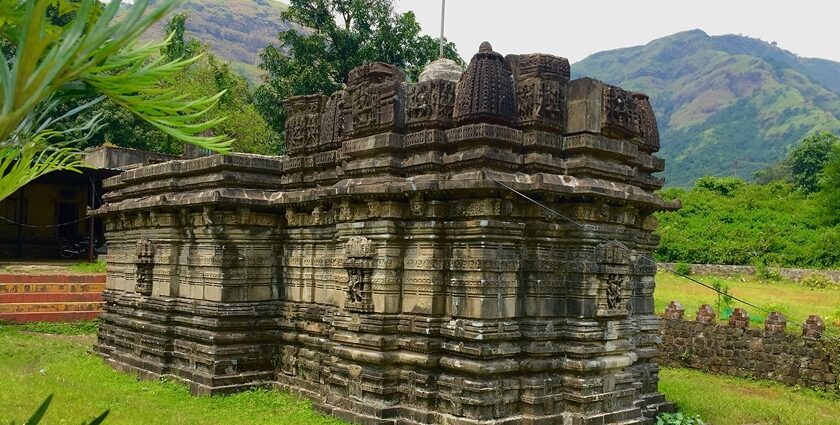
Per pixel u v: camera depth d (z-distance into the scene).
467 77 10.95
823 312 22.30
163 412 11.60
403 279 11.39
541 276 10.90
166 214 15.16
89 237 33.16
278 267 14.36
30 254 35.16
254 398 13.04
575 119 11.15
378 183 11.17
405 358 11.05
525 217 10.84
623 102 11.52
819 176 59.09
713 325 18.86
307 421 11.39
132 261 17.08
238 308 13.76
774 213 42.75
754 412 13.52
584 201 10.84
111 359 16.77
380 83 11.94
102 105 33.53
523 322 10.84
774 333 17.41
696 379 17.69
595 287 10.91
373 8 33.78
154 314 15.51
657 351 13.07
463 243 10.72
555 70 11.17
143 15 3.10
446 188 10.52
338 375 11.88
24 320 22.81
